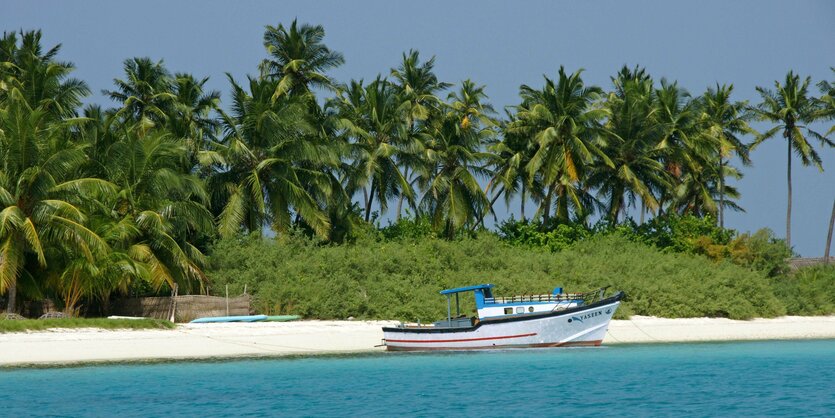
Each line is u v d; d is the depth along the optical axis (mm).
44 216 110562
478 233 167125
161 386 85000
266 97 156375
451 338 109750
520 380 89812
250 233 145750
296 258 141125
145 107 161375
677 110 194875
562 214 185125
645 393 82625
